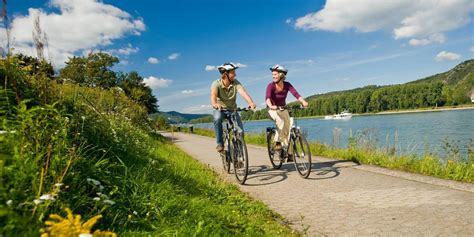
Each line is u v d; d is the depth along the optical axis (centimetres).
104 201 293
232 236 329
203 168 764
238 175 668
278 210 452
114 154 533
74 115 525
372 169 680
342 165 747
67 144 380
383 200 468
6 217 228
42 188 279
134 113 1557
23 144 313
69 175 326
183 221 333
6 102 382
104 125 649
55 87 573
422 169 642
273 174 694
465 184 518
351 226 378
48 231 211
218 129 684
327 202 475
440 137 1883
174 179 518
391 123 4644
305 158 644
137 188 382
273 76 689
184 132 3638
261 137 1631
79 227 205
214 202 462
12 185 264
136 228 310
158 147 1130
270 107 676
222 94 671
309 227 379
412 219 387
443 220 377
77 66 801
